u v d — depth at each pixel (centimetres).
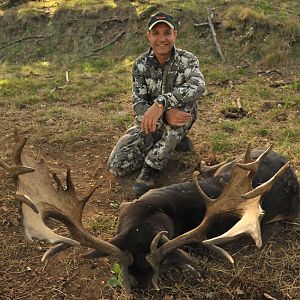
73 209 208
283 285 232
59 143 376
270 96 484
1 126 418
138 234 212
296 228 270
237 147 368
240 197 207
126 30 702
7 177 319
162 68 310
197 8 680
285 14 646
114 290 229
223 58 602
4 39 763
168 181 322
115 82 555
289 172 274
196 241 206
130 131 325
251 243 256
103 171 337
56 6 789
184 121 293
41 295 229
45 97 509
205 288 229
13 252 254
